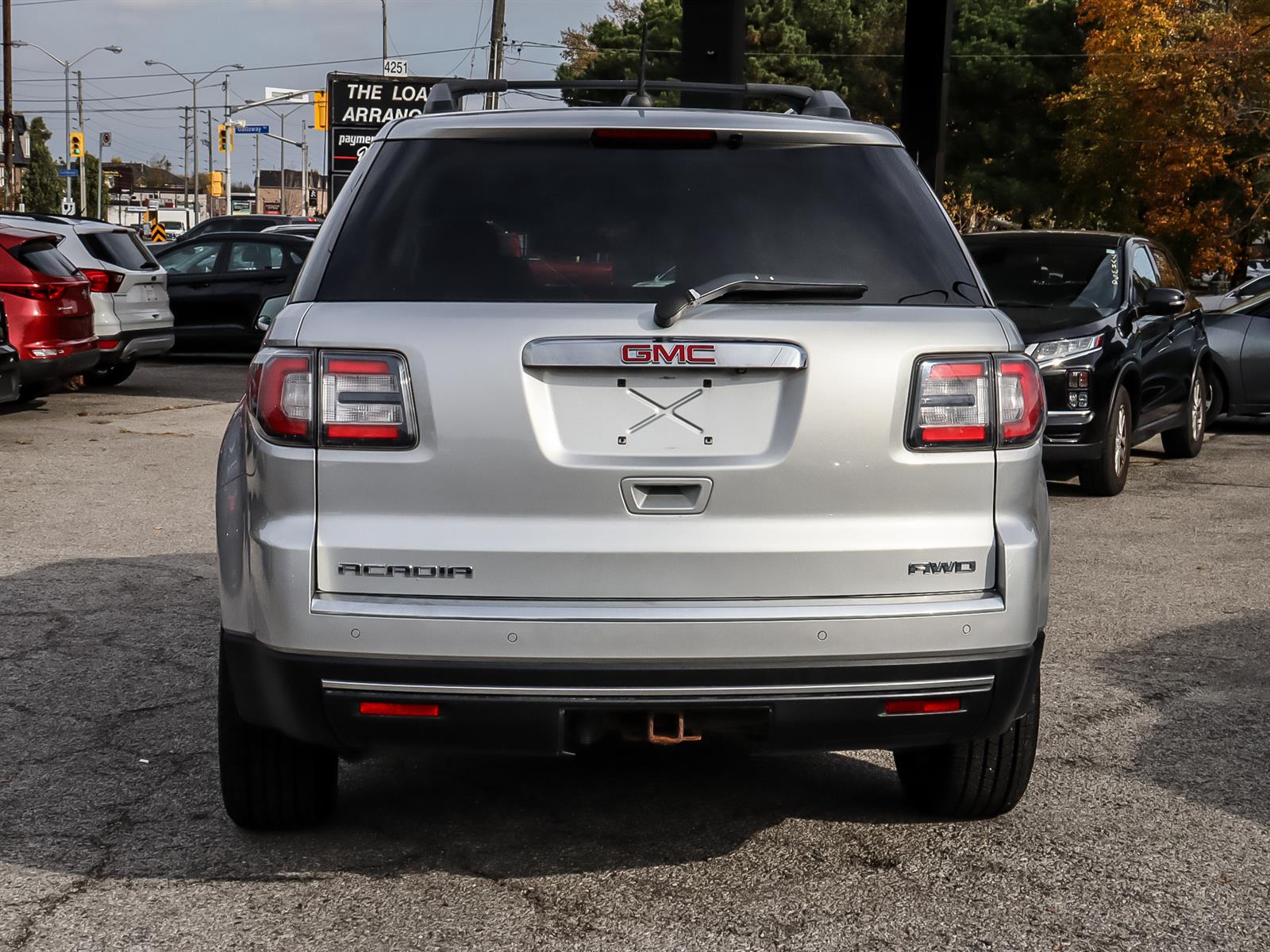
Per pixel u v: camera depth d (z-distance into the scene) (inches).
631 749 180.4
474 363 121.4
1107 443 393.4
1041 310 406.0
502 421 121.2
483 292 126.5
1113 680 215.2
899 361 124.3
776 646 121.7
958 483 125.6
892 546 124.0
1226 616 257.8
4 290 533.0
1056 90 1747.0
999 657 125.9
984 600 125.6
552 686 120.5
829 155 137.8
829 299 127.3
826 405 122.8
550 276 127.9
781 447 122.7
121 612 249.6
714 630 120.9
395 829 152.9
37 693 201.8
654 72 2100.1
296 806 147.4
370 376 122.2
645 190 133.6
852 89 2082.9
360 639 120.6
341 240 131.2
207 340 789.2
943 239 134.9
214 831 151.9
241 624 128.8
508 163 135.7
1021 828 154.4
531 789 165.6
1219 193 1562.5
